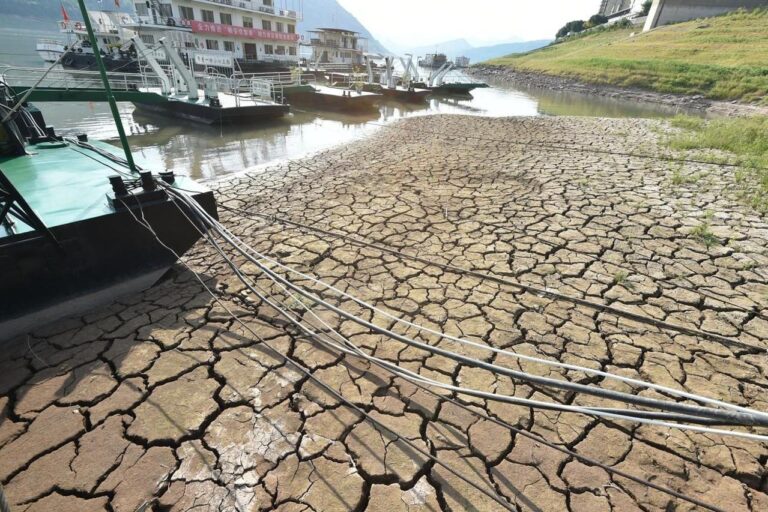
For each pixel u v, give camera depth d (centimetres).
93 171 464
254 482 218
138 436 243
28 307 330
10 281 317
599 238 511
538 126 1455
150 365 297
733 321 350
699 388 280
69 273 347
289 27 3456
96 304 368
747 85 2222
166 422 252
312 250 486
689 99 2452
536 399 275
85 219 343
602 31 6200
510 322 353
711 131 1150
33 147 562
